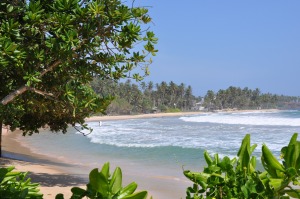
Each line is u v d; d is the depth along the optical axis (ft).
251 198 5.37
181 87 586.45
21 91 19.71
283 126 172.96
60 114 38.91
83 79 24.39
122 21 20.11
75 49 20.07
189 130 163.94
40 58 20.07
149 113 529.45
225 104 642.63
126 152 91.45
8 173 7.39
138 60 23.04
